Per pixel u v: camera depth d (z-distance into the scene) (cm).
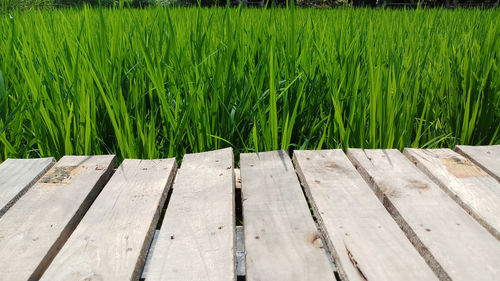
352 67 211
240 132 209
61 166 162
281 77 230
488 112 214
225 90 199
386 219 124
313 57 236
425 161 165
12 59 223
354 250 108
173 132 200
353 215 126
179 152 206
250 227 122
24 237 116
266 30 262
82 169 159
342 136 193
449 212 126
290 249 111
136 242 114
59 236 117
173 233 118
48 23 299
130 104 208
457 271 100
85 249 111
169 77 208
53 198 137
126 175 157
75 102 192
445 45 237
